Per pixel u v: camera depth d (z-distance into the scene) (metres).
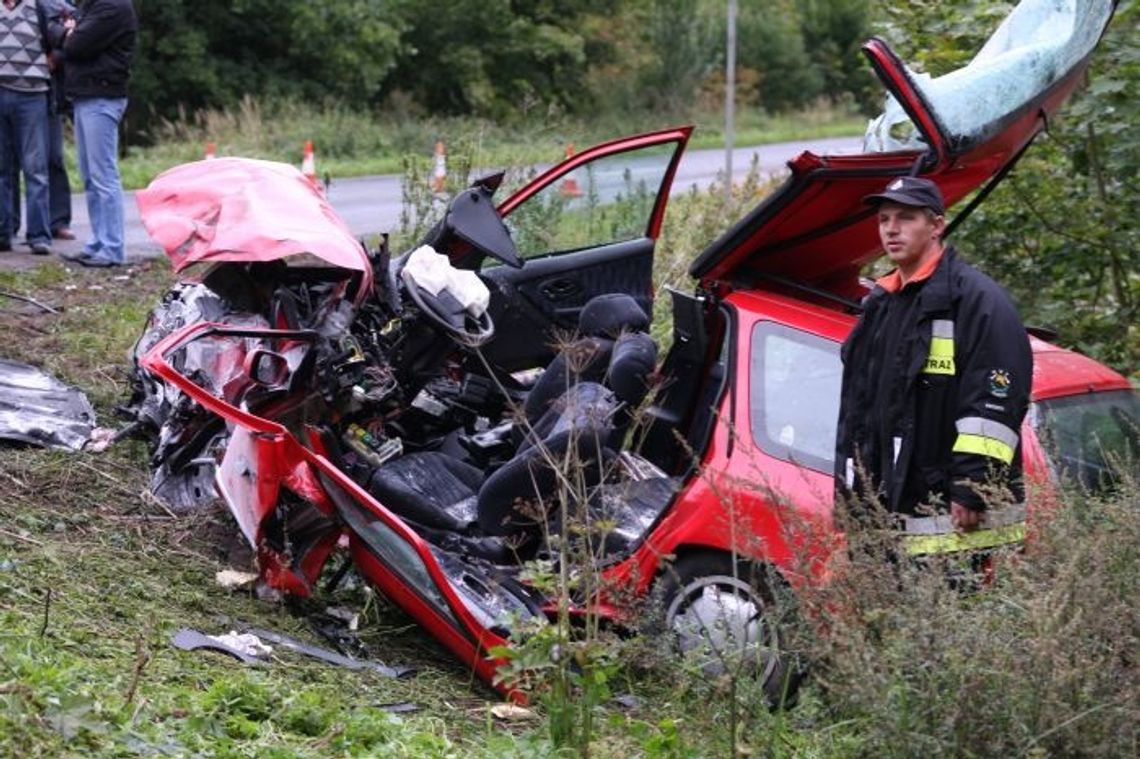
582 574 5.15
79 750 4.00
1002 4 8.63
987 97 5.67
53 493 6.70
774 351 5.89
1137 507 4.74
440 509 6.22
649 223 7.80
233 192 6.96
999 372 4.96
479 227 7.08
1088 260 8.95
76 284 10.70
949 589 4.55
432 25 41.06
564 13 44.59
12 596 5.23
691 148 35.91
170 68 34.16
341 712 4.82
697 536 5.58
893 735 4.23
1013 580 4.52
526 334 7.45
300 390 6.45
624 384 5.98
